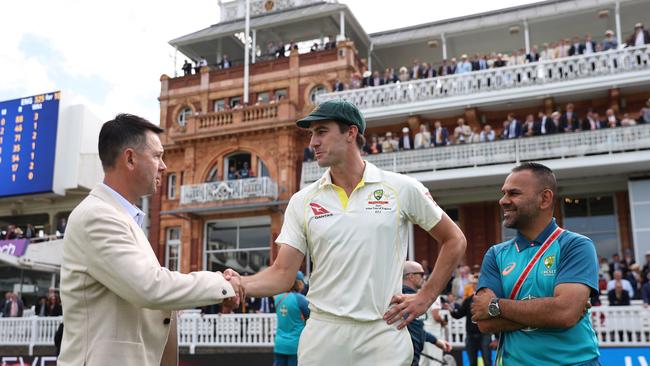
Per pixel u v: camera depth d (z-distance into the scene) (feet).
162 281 9.32
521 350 11.07
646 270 48.60
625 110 63.00
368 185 11.13
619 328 41.50
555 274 11.09
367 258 10.66
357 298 10.48
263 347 50.60
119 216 9.70
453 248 11.09
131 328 9.61
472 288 37.01
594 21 75.20
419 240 69.72
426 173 62.49
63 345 9.75
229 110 78.79
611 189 62.75
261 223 75.97
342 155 11.05
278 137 76.28
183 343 52.65
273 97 80.38
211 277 10.03
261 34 88.48
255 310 58.39
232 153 79.56
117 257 9.21
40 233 86.48
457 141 63.26
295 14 81.76
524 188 11.66
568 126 58.59
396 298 10.61
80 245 9.47
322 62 77.82
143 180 10.39
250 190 74.33
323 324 10.71
